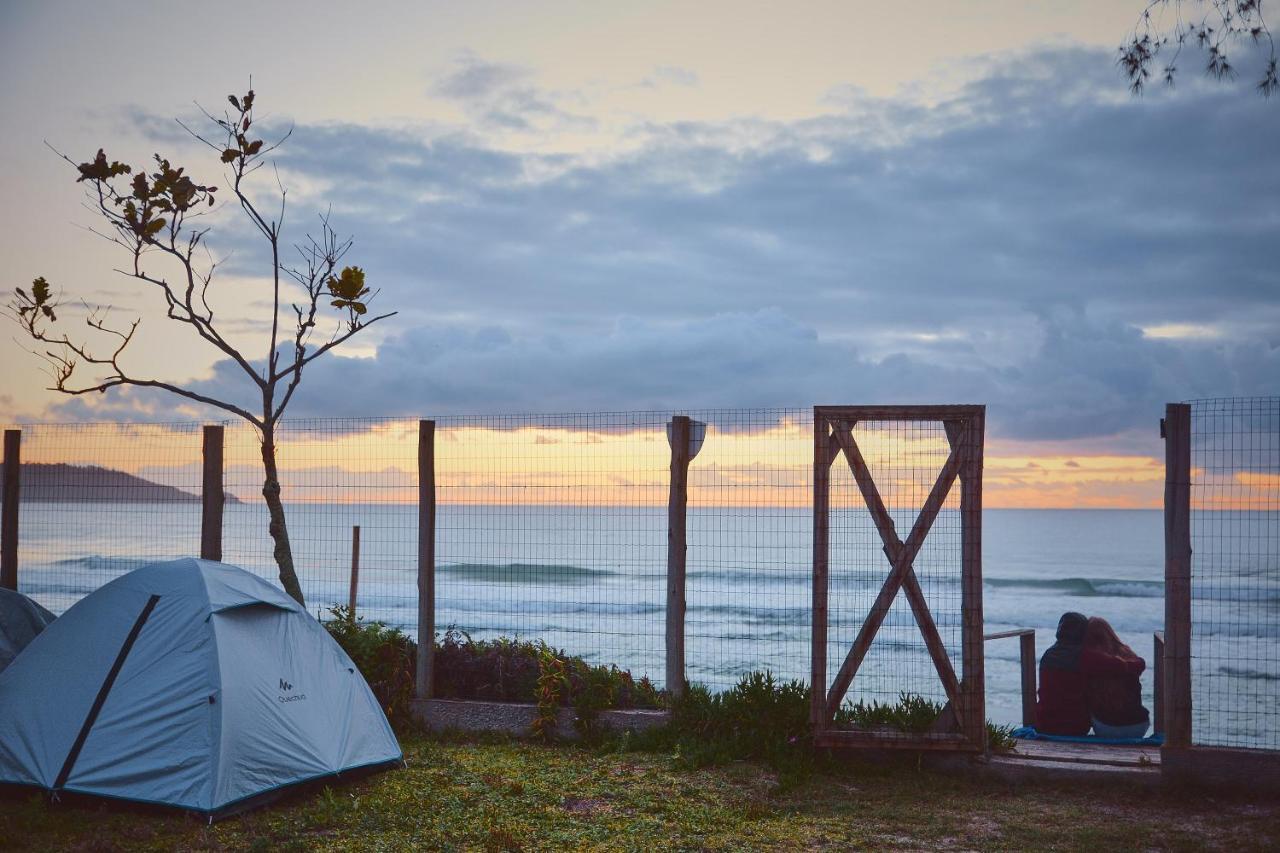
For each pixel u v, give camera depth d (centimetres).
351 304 977
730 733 866
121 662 717
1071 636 977
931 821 680
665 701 926
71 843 609
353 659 965
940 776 799
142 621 732
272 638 766
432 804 705
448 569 2434
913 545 816
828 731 815
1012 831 658
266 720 712
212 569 771
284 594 822
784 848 621
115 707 700
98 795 674
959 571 831
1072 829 662
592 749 880
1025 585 3850
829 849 620
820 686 821
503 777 781
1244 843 628
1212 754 745
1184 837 641
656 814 692
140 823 651
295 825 654
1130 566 4600
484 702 952
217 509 1014
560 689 930
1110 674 942
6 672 746
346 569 1234
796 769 800
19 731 709
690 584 2203
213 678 693
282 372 994
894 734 805
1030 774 780
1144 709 948
